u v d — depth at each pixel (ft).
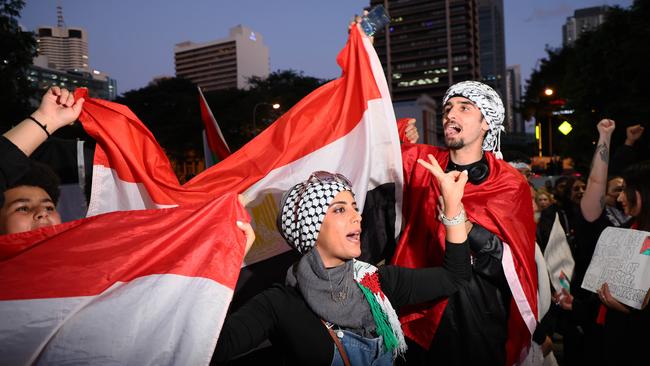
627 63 75.87
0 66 62.23
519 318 8.69
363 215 9.74
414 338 8.93
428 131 221.87
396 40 578.25
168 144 182.29
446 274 6.97
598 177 12.14
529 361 9.18
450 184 6.90
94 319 5.37
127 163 8.73
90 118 8.48
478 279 8.74
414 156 10.23
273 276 9.62
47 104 6.81
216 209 6.06
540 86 159.02
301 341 6.10
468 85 9.37
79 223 5.99
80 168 11.12
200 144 182.09
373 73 9.69
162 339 5.41
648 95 74.54
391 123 9.62
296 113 9.92
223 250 5.87
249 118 187.42
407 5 574.15
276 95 199.41
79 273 5.54
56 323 5.31
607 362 8.79
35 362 5.25
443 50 563.48
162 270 5.69
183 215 6.05
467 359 8.64
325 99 10.02
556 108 128.47
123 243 5.81
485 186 9.02
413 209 9.58
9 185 6.27
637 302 8.16
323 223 6.31
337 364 6.09
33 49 65.57
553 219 13.32
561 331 13.08
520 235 8.70
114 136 8.61
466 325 8.61
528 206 9.16
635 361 8.22
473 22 588.91
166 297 5.56
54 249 5.67
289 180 9.57
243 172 9.52
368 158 9.38
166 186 8.93
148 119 189.67
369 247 9.77
